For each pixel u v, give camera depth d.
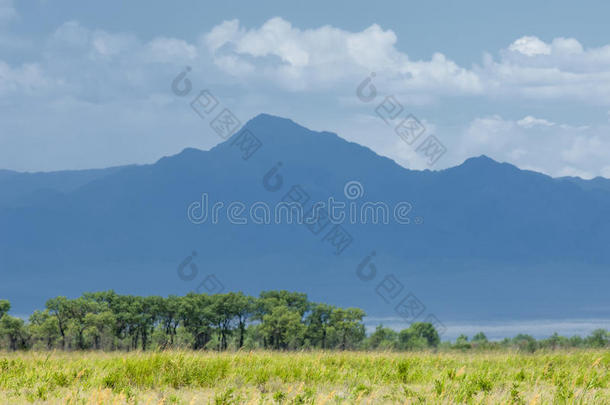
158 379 17.34
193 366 18.33
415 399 15.17
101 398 13.96
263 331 97.50
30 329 89.81
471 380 17.80
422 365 22.94
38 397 14.90
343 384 17.92
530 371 20.89
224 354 24.12
